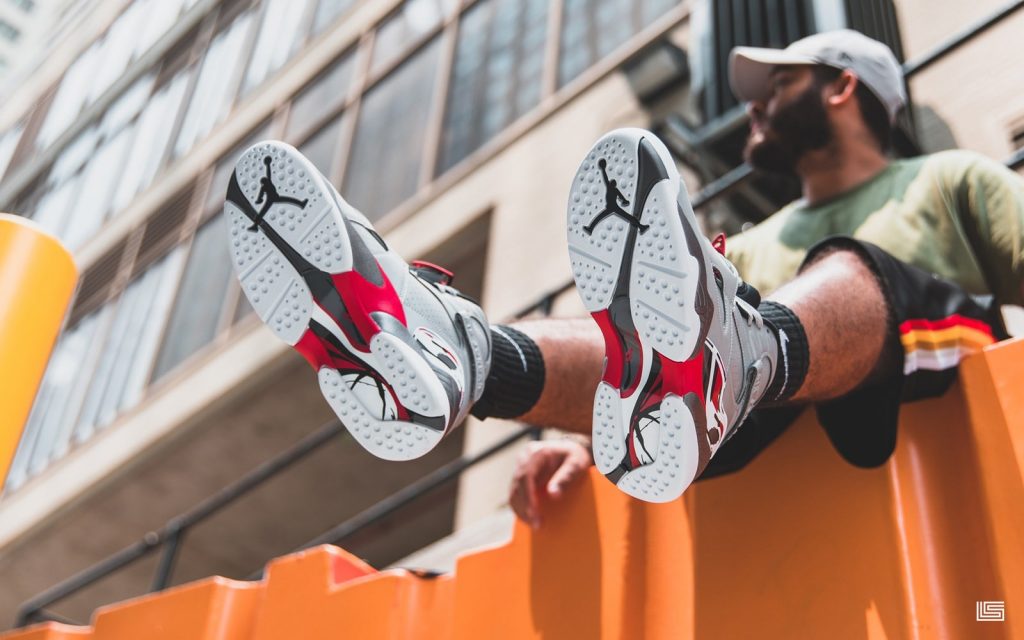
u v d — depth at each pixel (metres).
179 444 6.55
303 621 1.78
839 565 1.32
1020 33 3.12
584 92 5.28
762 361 1.17
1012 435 1.28
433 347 1.22
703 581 1.42
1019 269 1.51
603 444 1.16
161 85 9.60
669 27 5.00
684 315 1.10
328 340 1.24
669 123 3.60
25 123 11.43
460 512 4.19
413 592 1.72
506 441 2.89
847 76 1.77
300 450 3.40
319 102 7.49
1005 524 1.25
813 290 1.29
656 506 1.54
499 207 5.27
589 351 1.39
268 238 1.27
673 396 1.11
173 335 7.16
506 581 1.62
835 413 1.34
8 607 7.62
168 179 8.49
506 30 6.31
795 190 3.32
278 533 7.00
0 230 1.76
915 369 1.30
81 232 9.10
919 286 1.35
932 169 1.62
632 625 1.48
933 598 1.26
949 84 3.22
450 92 6.35
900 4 3.51
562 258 4.63
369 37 7.49
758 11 3.51
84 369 7.86
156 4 10.41
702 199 2.68
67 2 12.49
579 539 1.57
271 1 8.84
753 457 1.41
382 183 6.35
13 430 1.71
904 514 1.30
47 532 7.15
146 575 7.27
